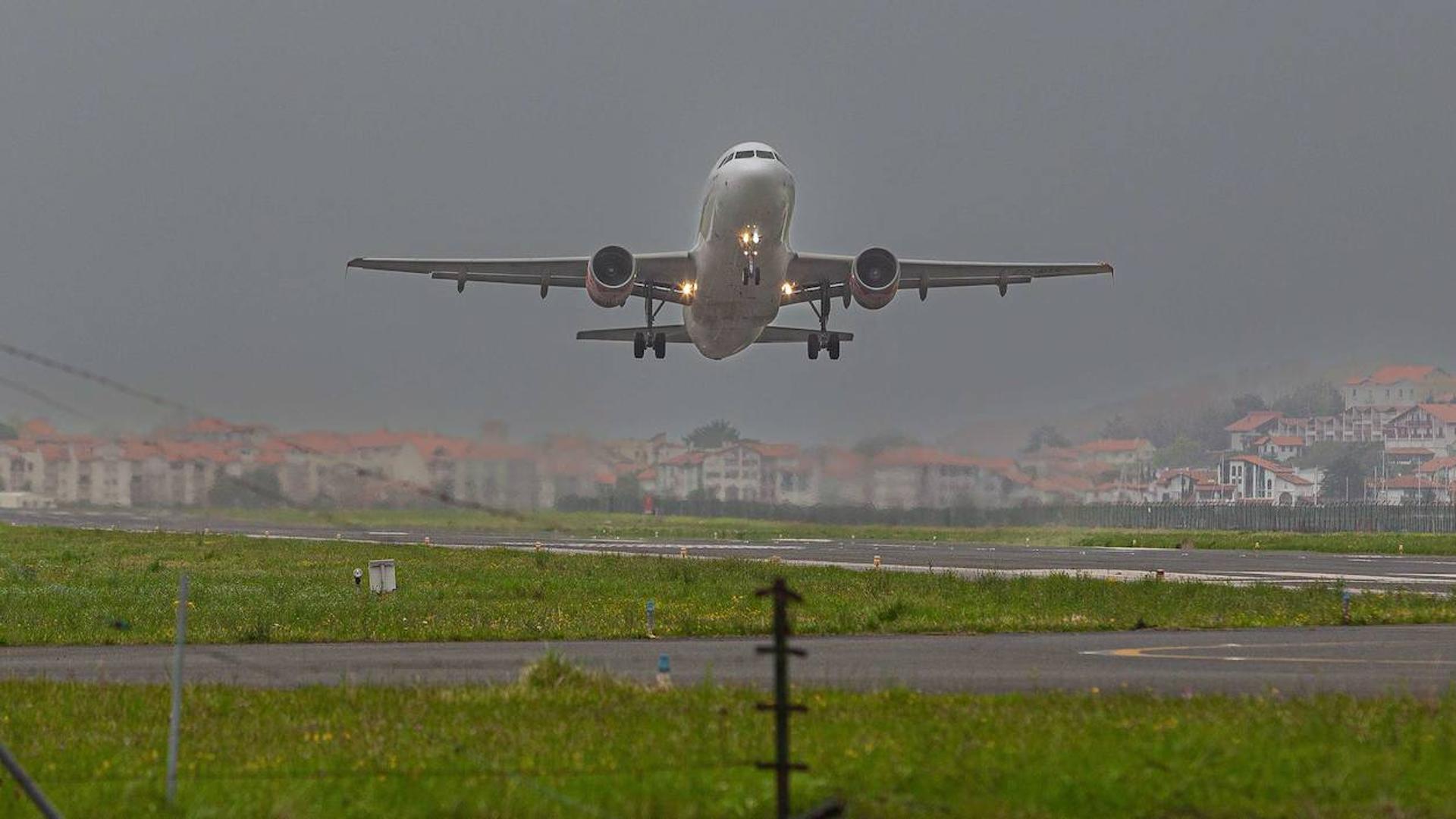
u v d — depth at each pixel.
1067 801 58.28
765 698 85.75
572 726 76.25
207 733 76.31
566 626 136.50
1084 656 112.62
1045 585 180.00
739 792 60.03
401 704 84.62
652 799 58.62
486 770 65.06
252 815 57.78
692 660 111.75
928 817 56.50
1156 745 68.12
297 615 148.75
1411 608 150.88
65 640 127.62
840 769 64.00
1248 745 67.81
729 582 188.12
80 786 63.78
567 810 57.34
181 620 61.47
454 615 148.62
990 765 63.97
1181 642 123.31
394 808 58.59
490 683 96.44
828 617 144.62
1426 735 70.88
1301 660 109.19
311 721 79.50
